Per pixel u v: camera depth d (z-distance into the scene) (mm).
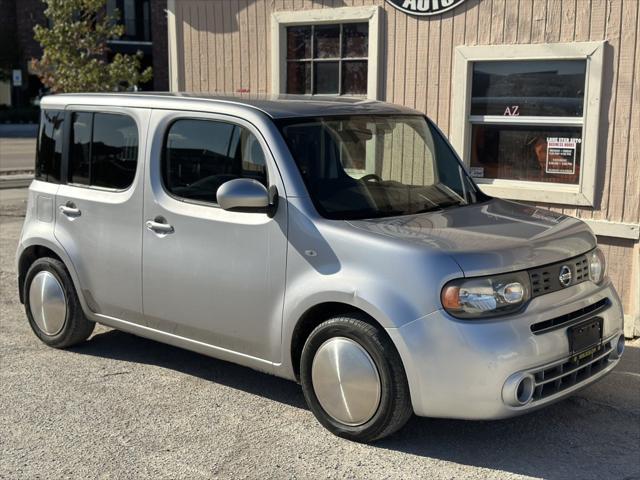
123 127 5320
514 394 3826
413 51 7371
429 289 3893
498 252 3990
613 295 4570
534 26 6664
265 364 4609
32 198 5961
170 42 9273
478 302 3879
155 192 5027
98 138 5480
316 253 4281
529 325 3938
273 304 4477
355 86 7980
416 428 4512
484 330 3840
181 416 4699
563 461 4133
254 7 8508
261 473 3982
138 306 5215
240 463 4090
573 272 4289
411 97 7453
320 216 4344
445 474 3965
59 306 5801
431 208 4727
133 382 5262
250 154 4648
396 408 4047
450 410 3902
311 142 4625
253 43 8594
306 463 4078
